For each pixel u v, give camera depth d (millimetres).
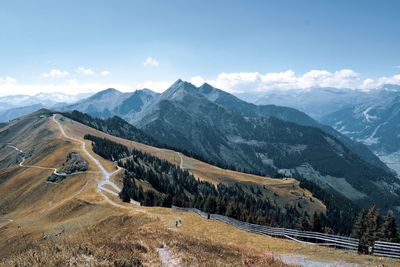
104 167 171000
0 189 173750
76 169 167000
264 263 29938
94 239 28375
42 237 82000
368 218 100688
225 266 25922
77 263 20781
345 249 43094
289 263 33938
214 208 125875
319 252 41562
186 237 37094
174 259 27172
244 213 121188
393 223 86625
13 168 198375
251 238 50844
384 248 39031
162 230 40531
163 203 125188
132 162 189250
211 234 53406
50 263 20297
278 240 50438
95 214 91500
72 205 105500
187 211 88312
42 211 120188
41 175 175125
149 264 24000
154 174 180875
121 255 23719
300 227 111000
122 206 94250
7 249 84688
